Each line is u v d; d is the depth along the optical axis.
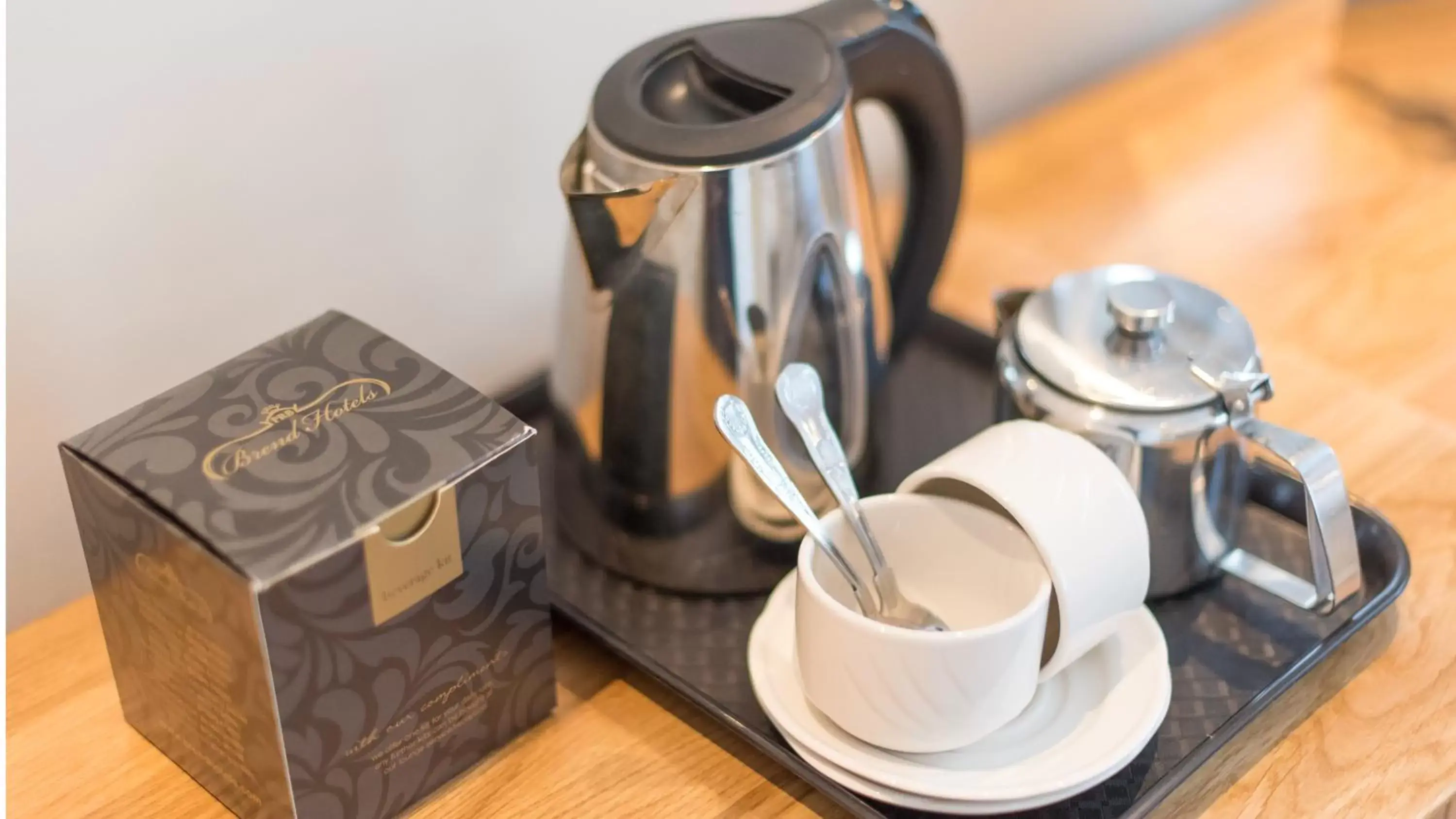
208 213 0.58
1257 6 1.05
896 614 0.50
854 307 0.57
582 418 0.57
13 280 0.54
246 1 0.55
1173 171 0.86
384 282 0.65
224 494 0.42
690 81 0.55
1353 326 0.72
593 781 0.49
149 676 0.48
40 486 0.58
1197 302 0.55
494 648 0.48
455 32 0.62
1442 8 0.89
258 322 0.62
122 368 0.58
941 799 0.45
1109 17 0.95
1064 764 0.47
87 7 0.51
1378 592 0.55
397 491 0.42
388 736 0.46
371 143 0.62
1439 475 0.62
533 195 0.69
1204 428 0.51
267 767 0.44
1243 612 0.55
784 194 0.51
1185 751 0.49
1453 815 0.48
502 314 0.71
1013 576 0.49
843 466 0.51
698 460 0.55
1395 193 0.83
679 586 0.57
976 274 0.77
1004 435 0.50
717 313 0.52
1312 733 0.50
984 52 0.89
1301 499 0.59
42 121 0.52
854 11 0.57
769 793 0.49
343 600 0.42
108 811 0.48
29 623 0.60
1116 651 0.51
